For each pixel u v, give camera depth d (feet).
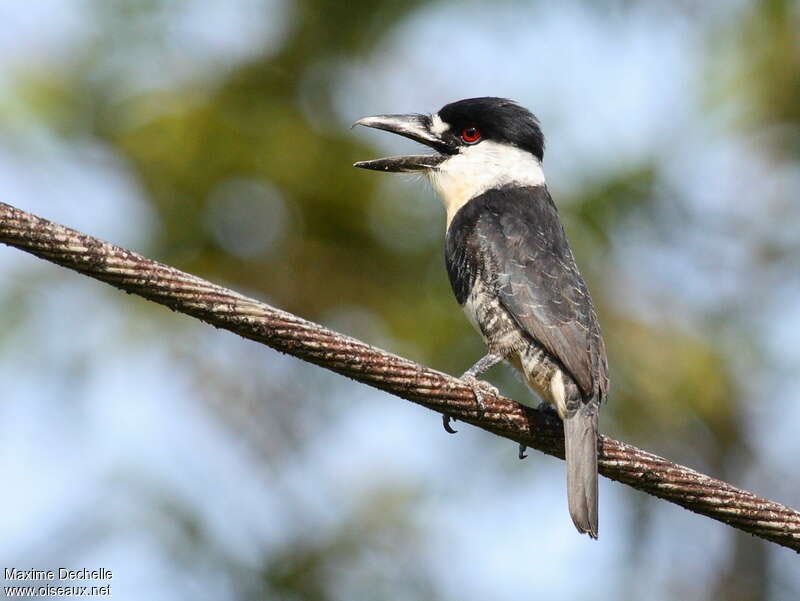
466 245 28.73
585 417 25.00
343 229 42.01
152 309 40.24
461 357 40.50
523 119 31.86
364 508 39.24
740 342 45.32
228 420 41.96
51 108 40.09
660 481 24.20
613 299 42.80
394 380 22.48
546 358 26.89
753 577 45.32
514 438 24.76
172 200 41.19
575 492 23.89
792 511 23.95
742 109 46.60
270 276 41.65
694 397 42.86
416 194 42.01
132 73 41.75
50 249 19.79
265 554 37.76
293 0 44.19
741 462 45.39
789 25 46.37
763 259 47.83
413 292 41.73
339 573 37.93
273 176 41.37
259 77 43.27
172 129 40.93
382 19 43.62
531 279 27.58
